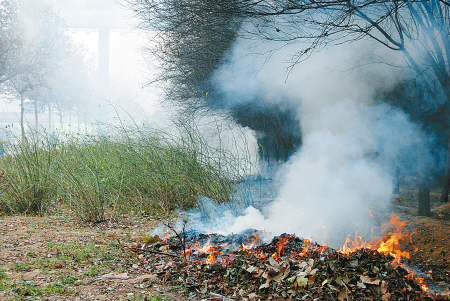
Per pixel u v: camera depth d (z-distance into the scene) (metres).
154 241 4.87
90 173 7.16
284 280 3.78
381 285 3.48
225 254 4.53
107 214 6.68
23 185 6.54
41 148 7.76
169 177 7.68
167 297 3.38
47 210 6.73
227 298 3.47
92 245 4.76
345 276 3.66
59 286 3.35
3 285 3.21
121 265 4.22
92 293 3.29
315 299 3.38
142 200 7.29
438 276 4.57
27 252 4.23
